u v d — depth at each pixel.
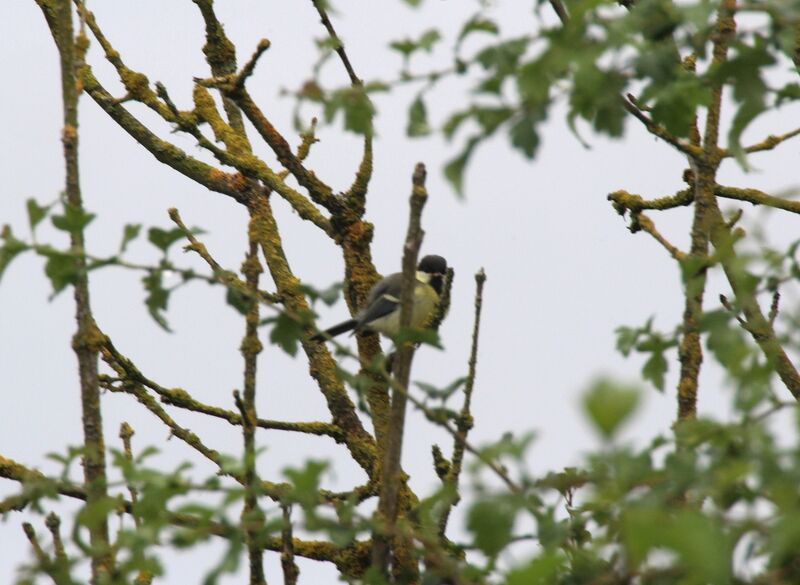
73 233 6.04
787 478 4.63
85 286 6.91
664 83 5.26
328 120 5.72
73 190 6.85
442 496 5.94
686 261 5.88
